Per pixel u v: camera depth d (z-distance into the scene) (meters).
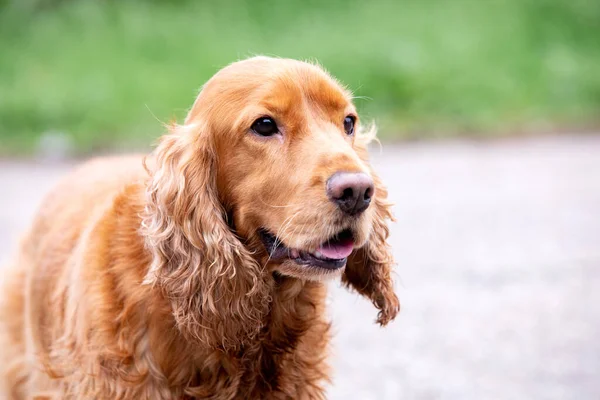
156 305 3.95
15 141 15.30
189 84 16.73
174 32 18.42
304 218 3.79
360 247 4.32
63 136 15.17
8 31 19.12
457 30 19.02
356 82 16.81
